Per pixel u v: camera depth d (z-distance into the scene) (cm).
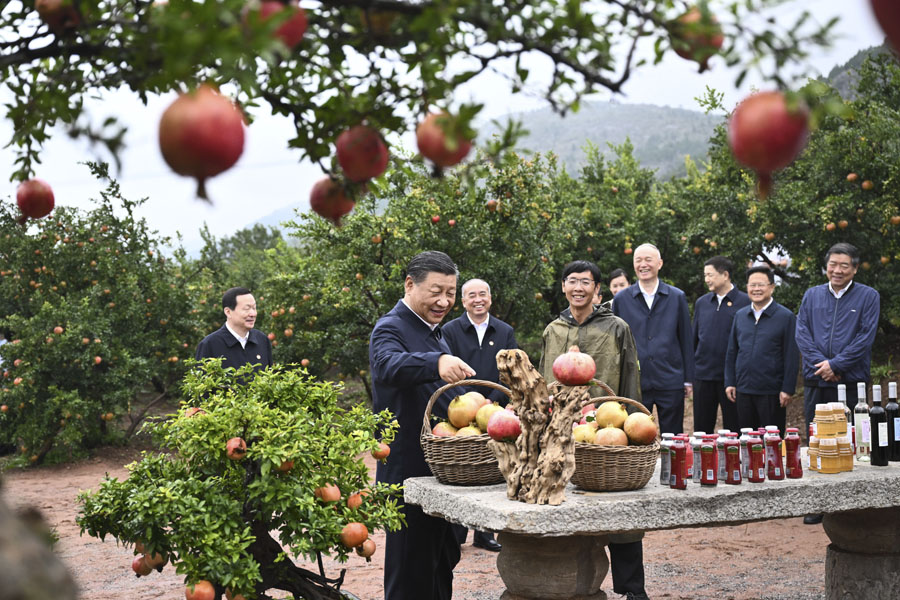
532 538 352
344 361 1300
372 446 357
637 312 691
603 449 327
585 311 535
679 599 507
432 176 122
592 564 358
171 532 338
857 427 429
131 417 1440
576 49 112
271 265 1698
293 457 331
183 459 358
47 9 119
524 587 353
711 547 646
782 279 1380
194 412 366
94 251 1382
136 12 122
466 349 584
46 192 140
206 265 2094
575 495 325
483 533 657
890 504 376
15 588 62
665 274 1622
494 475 354
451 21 114
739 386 763
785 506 349
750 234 1332
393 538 390
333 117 132
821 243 1170
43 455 1235
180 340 1426
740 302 819
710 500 330
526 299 1301
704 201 1442
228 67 106
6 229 1388
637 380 516
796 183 1196
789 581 543
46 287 1378
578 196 1783
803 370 709
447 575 414
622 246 1645
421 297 402
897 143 1105
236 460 344
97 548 688
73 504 902
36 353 1230
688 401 1477
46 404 1225
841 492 363
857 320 684
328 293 1266
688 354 689
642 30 109
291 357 1308
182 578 588
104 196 1402
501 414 329
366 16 120
